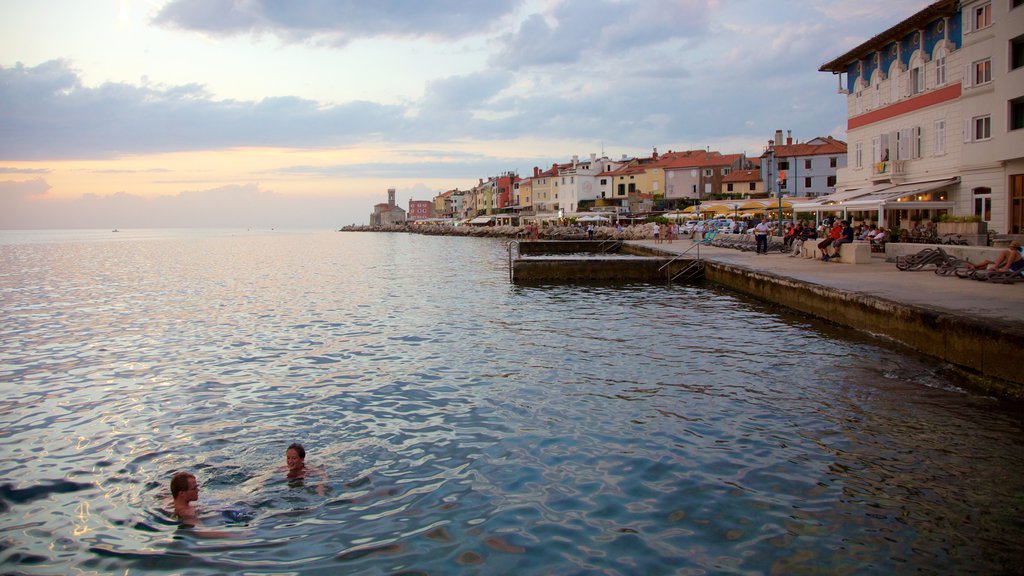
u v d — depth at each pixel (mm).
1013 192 29828
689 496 8008
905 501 7766
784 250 38562
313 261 60156
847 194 39156
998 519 7293
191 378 14945
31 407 12820
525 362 15602
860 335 17547
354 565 6656
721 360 15367
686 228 63594
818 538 6949
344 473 9023
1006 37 28891
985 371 12352
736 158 100438
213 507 8078
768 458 9156
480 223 141750
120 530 7609
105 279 42656
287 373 15172
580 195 116875
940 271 21953
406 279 39656
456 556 6754
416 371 14938
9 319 24859
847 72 45969
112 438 10852
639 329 20016
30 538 7469
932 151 35656
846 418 10797
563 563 6566
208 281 40500
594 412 11430
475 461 9297
